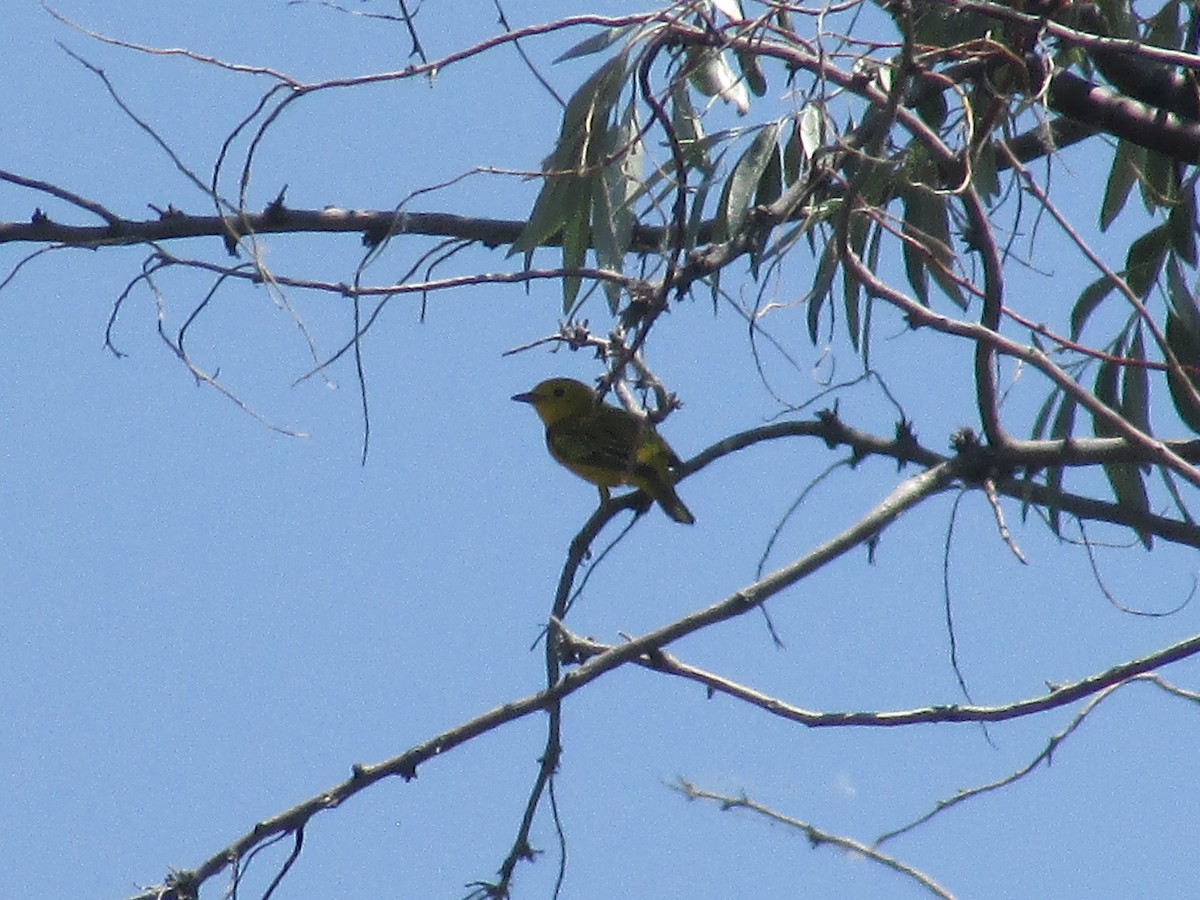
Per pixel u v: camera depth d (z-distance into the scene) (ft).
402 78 33.17
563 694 31.17
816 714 33.17
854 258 32.53
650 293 33.24
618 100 37.50
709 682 33.24
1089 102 40.78
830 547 31.78
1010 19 32.58
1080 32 37.63
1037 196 30.96
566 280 39.11
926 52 33.71
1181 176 41.91
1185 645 32.89
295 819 31.12
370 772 31.35
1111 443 34.22
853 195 31.04
